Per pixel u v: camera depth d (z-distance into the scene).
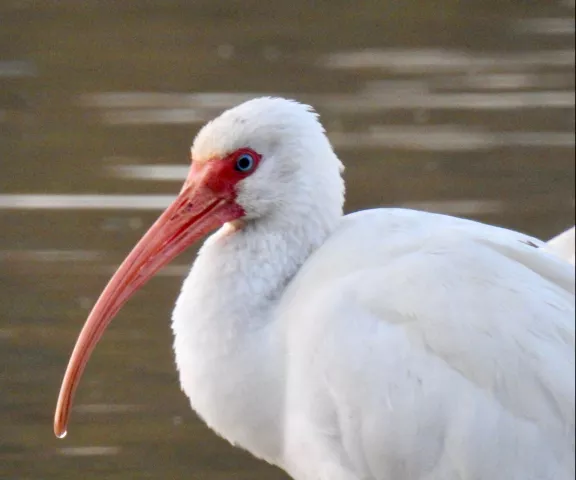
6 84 22.91
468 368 9.87
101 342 15.66
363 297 10.12
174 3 26.44
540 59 24.05
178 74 23.23
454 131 21.42
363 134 21.31
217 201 10.67
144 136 20.94
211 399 10.55
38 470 13.43
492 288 9.91
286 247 10.66
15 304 16.30
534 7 26.52
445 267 10.02
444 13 26.23
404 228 10.41
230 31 25.20
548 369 9.76
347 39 24.95
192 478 13.38
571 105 22.31
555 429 9.79
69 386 11.12
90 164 20.08
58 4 26.09
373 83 23.08
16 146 20.67
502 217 18.97
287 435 10.54
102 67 23.56
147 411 14.51
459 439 9.88
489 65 23.86
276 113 10.57
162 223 10.77
